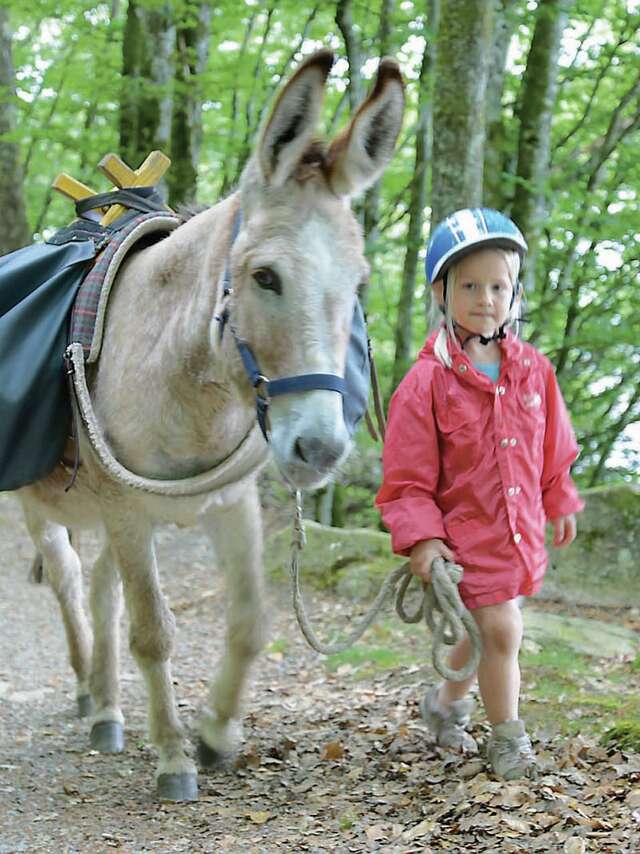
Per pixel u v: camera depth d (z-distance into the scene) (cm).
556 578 634
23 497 439
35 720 464
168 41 980
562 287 995
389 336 1272
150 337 327
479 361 340
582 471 1151
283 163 262
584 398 1119
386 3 905
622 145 945
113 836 313
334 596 677
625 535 633
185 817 328
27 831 322
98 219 405
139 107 988
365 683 497
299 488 265
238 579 366
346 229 264
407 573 345
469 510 333
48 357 336
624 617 601
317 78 259
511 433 334
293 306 257
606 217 921
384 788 339
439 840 281
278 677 526
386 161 270
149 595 347
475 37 652
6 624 659
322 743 400
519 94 993
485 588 328
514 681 331
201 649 603
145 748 420
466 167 659
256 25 1190
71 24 1084
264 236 262
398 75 262
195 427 323
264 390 266
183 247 326
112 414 333
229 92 1155
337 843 290
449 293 336
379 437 376
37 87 1151
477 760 345
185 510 340
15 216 1035
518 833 278
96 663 426
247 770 375
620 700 414
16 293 361
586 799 301
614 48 958
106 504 342
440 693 372
